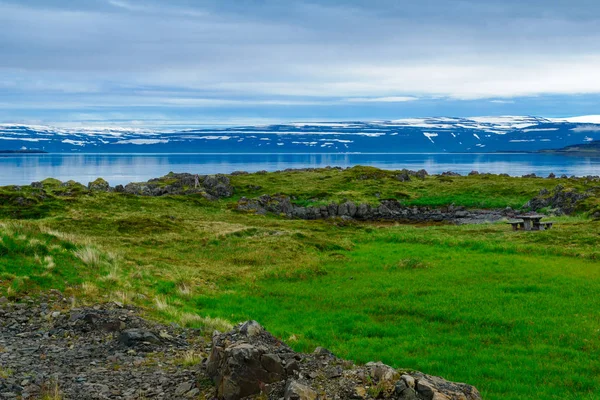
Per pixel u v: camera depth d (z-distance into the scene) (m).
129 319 18.50
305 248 46.38
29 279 22.48
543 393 14.61
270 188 119.81
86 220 52.78
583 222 67.88
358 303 26.98
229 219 71.94
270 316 24.38
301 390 10.93
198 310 24.36
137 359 15.03
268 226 65.50
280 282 33.41
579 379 15.68
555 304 25.73
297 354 13.31
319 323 22.92
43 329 17.73
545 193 99.12
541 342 19.89
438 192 114.56
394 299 27.58
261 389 11.84
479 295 27.97
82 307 20.05
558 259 41.88
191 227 55.03
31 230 29.67
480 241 51.75
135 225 52.41
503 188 113.56
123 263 31.62
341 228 69.94
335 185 124.31
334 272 36.78
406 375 11.64
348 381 11.80
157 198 86.50
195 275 33.00
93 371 13.97
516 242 52.66
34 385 12.75
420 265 37.59
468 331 21.67
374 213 100.94
